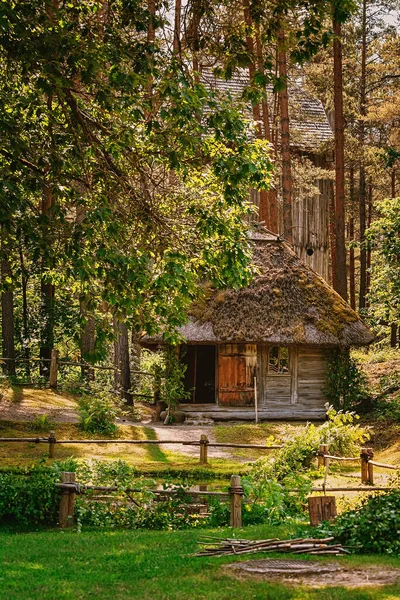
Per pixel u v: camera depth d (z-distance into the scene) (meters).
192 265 12.75
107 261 10.97
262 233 24.70
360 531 8.88
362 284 40.25
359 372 23.88
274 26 11.29
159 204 12.95
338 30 28.27
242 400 23.20
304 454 15.55
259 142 11.95
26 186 11.58
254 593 6.96
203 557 8.39
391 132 35.34
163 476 15.59
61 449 17.64
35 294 29.70
